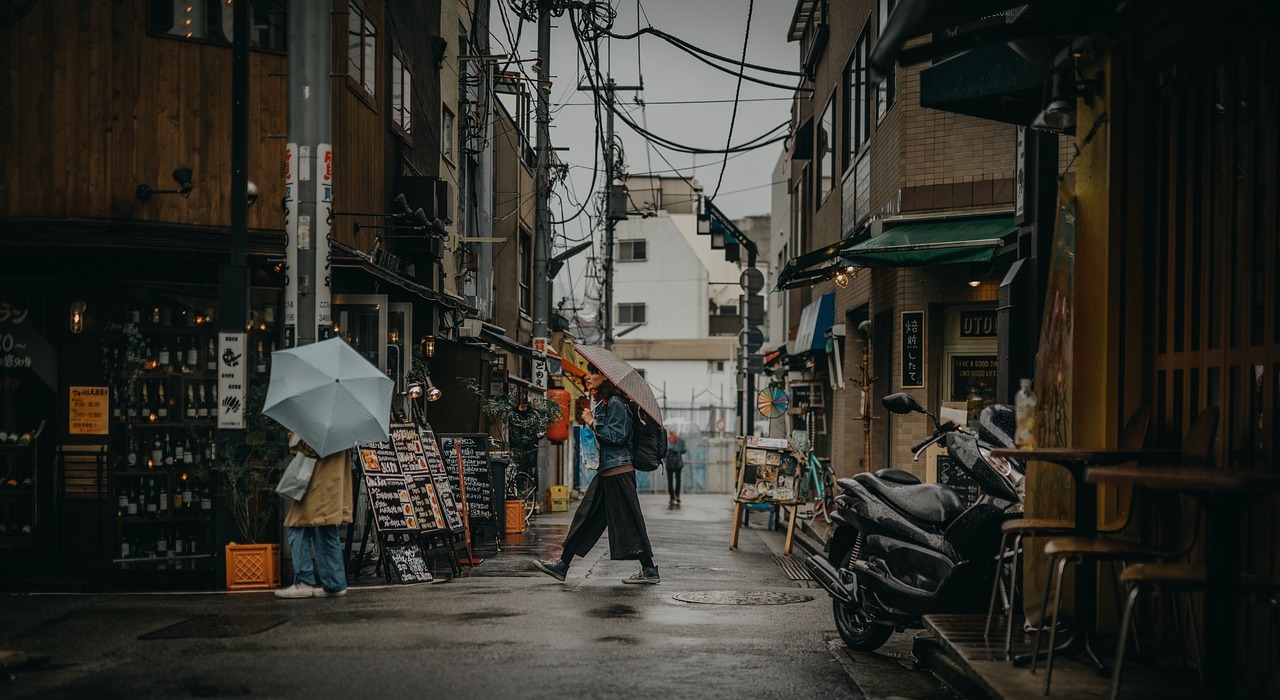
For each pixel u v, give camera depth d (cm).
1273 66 538
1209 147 606
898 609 713
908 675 677
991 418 711
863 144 1906
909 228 1478
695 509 2888
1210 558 453
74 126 1134
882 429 1880
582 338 3991
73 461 1135
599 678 623
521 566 1276
